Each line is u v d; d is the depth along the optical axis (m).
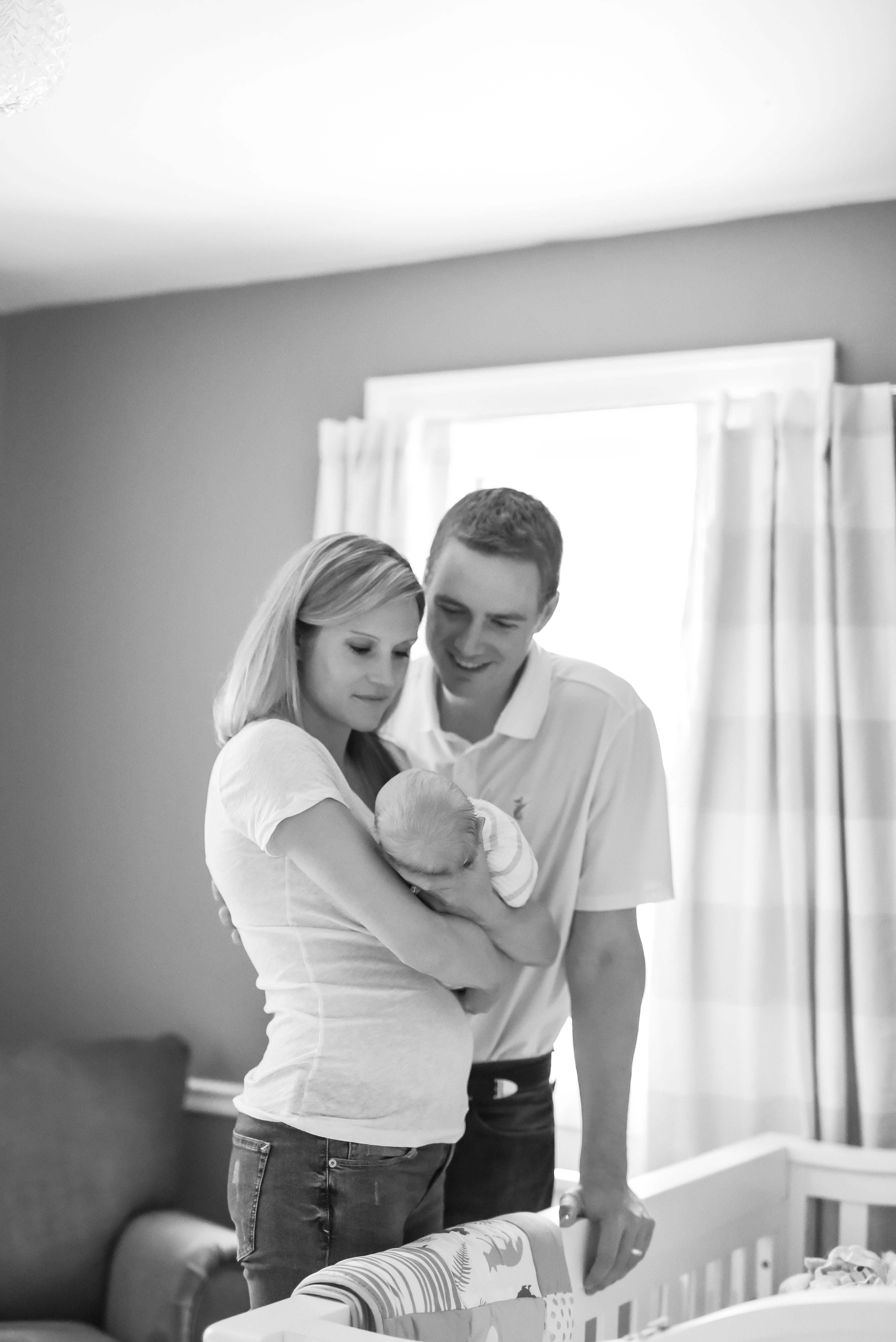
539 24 1.96
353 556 1.47
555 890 1.70
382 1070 1.38
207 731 2.96
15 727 3.16
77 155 2.42
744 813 2.42
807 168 2.39
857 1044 2.31
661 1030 2.41
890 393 2.42
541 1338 1.42
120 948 2.99
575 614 2.71
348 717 1.49
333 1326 1.17
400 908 1.35
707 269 2.62
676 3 1.90
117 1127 2.62
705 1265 1.92
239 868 1.45
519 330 2.77
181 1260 2.38
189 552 3.03
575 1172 2.45
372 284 2.91
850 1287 1.46
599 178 2.46
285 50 2.05
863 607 2.40
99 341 3.17
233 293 3.04
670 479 2.68
